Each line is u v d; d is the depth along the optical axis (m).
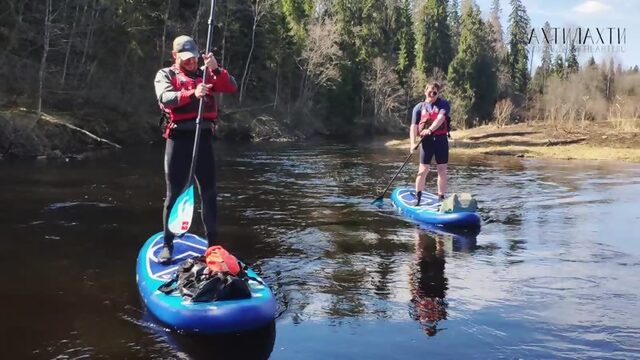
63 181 10.17
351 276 4.49
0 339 3.21
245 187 9.85
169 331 3.34
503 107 44.12
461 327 3.43
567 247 5.54
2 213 6.97
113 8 26.84
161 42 31.69
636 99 44.91
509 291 4.12
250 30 37.50
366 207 7.84
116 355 3.02
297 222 6.68
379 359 2.98
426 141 7.28
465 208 6.61
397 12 56.25
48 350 3.07
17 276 4.39
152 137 25.23
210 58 4.18
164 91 4.12
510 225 6.68
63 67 25.28
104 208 7.43
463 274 4.57
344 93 45.25
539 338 3.26
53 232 5.96
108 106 24.94
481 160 16.62
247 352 3.07
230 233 6.02
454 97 49.69
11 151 15.69
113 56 27.59
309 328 3.41
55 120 18.94
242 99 36.94
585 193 9.49
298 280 4.38
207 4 33.62
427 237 5.97
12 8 22.89
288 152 19.88
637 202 8.50
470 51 53.25
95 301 3.84
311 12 50.72
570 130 26.39
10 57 22.55
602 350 3.09
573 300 3.92
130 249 5.29
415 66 55.97
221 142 26.89
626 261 5.00
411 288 4.20
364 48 50.28
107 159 15.18
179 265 4.12
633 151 19.28
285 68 40.84
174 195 4.29
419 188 7.43
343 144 26.86
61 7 24.75
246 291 3.48
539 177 11.95
